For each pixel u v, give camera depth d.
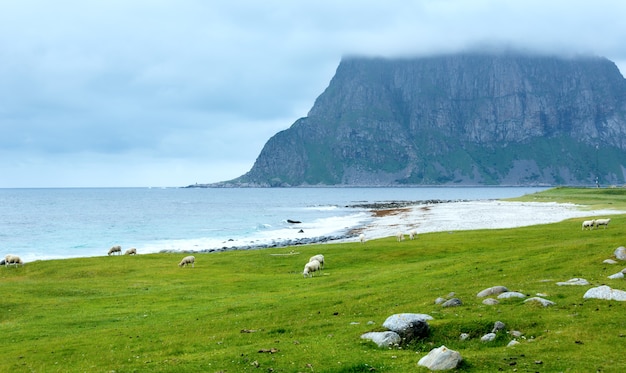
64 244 123.69
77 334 35.94
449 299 33.81
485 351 24.08
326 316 34.47
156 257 80.75
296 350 26.09
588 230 79.25
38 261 75.62
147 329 35.38
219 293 50.97
